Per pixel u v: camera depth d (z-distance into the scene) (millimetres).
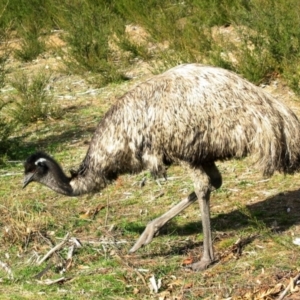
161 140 13672
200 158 13727
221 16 27641
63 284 14047
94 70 26234
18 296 13664
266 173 13891
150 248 15117
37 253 15211
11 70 28094
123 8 30641
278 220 15750
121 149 13984
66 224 16422
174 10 29000
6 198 18000
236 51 24391
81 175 14578
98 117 23250
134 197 17672
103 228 16172
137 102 13867
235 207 16594
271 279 13391
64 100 24891
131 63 26953
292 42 22922
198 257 14594
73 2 31094
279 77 23172
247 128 13578
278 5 24516
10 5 32594
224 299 12875
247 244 14844
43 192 18312
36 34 31094
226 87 13750
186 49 24875
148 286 13617
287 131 13914
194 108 13531
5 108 24625
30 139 22266
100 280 13977
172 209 14797
